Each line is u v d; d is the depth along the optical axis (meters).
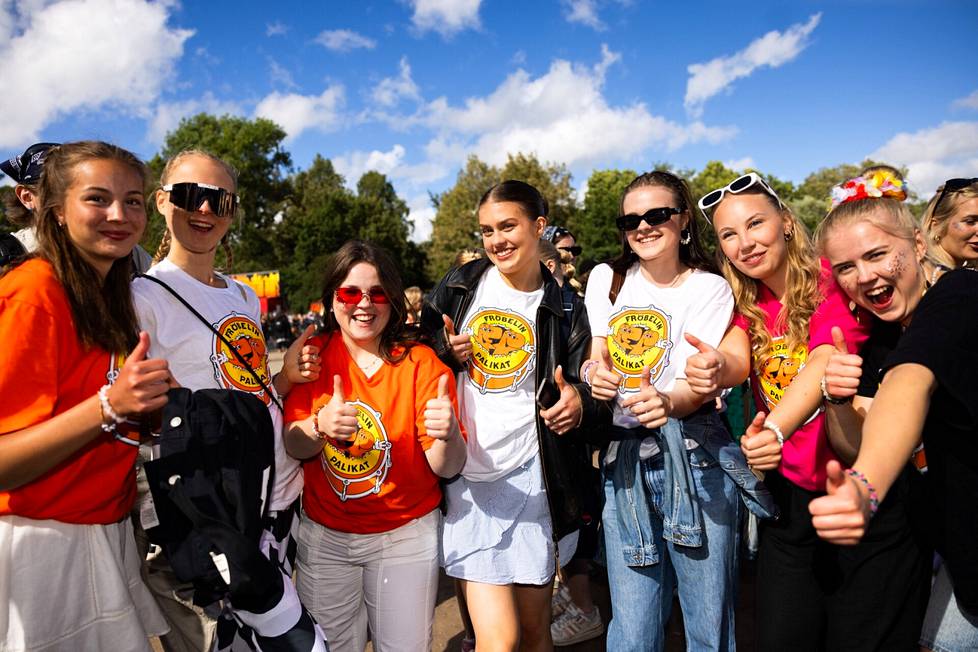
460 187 43.25
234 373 2.31
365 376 2.46
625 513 2.51
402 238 53.16
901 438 1.59
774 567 2.38
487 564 2.48
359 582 2.52
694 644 2.47
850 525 1.42
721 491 2.45
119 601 1.96
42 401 1.72
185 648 2.44
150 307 2.18
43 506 1.79
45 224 1.85
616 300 2.71
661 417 2.20
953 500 1.83
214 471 1.91
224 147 53.72
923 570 2.17
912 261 1.97
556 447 2.52
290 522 2.45
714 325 2.50
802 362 2.43
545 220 2.63
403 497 2.41
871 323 2.23
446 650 3.47
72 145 1.88
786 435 2.11
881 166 2.10
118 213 1.86
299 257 49.91
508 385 2.58
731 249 2.43
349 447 2.36
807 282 2.39
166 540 1.91
